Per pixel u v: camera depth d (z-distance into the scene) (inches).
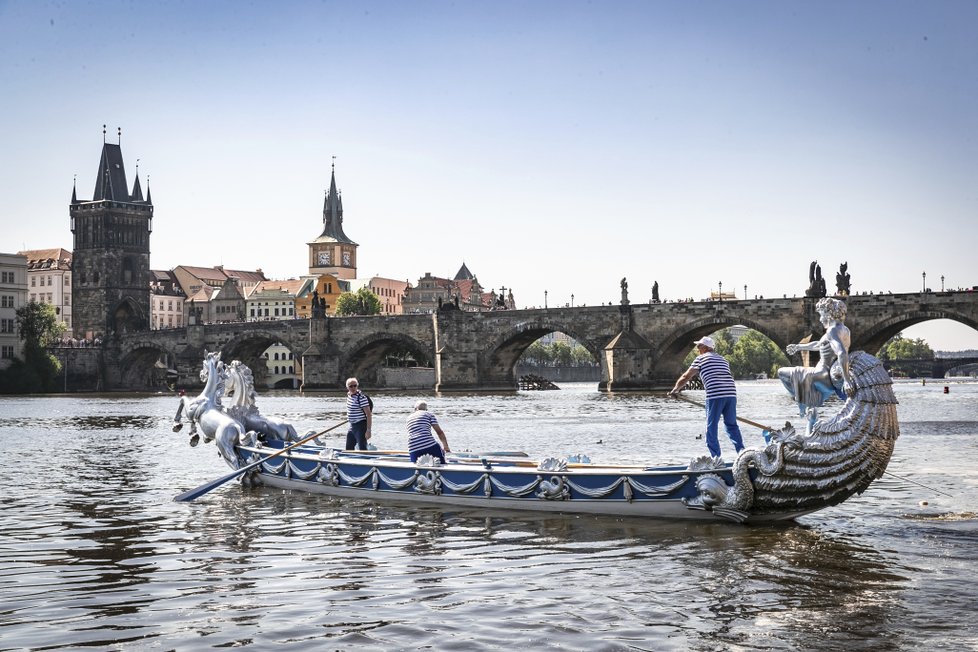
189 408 1397.6
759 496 944.3
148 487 1347.2
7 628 650.2
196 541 938.1
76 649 606.5
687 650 599.5
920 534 920.3
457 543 914.1
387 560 845.2
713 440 997.8
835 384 960.3
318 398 5841.5
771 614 667.4
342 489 1211.9
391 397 5502.0
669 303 6018.7
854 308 5270.7
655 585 746.2
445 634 630.5
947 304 5012.3
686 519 995.9
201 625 653.3
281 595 727.7
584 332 6333.7
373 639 621.3
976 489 1200.8
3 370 7652.6
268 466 1300.4
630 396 5172.2
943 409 3316.9
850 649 600.1
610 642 613.3
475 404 4352.9
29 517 1087.0
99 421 3316.9
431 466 1130.7
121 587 755.4
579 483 1040.2
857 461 924.0
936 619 653.3
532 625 648.4
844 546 871.1
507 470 1081.4
